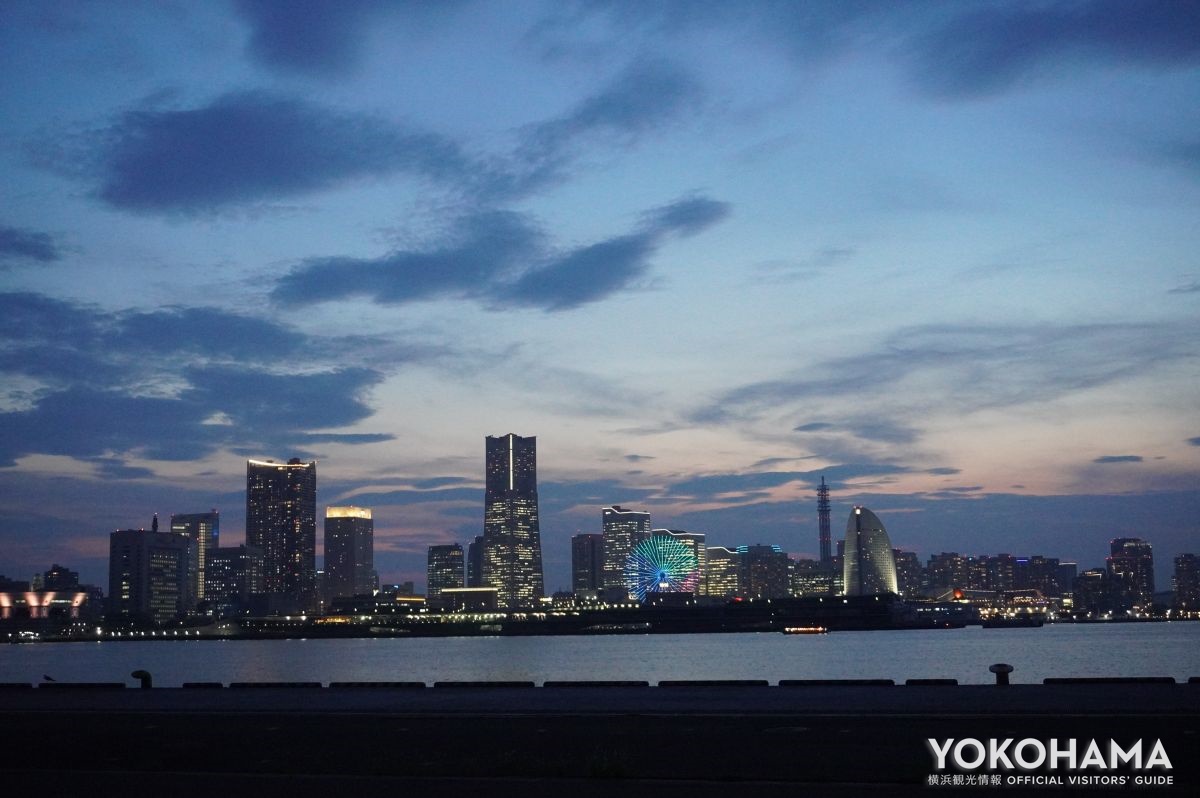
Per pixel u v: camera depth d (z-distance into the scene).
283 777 30.59
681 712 45.12
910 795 26.27
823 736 36.59
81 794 28.03
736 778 29.14
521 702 51.84
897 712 42.72
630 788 27.66
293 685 66.12
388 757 34.50
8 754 36.97
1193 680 54.97
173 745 38.59
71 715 50.41
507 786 28.31
